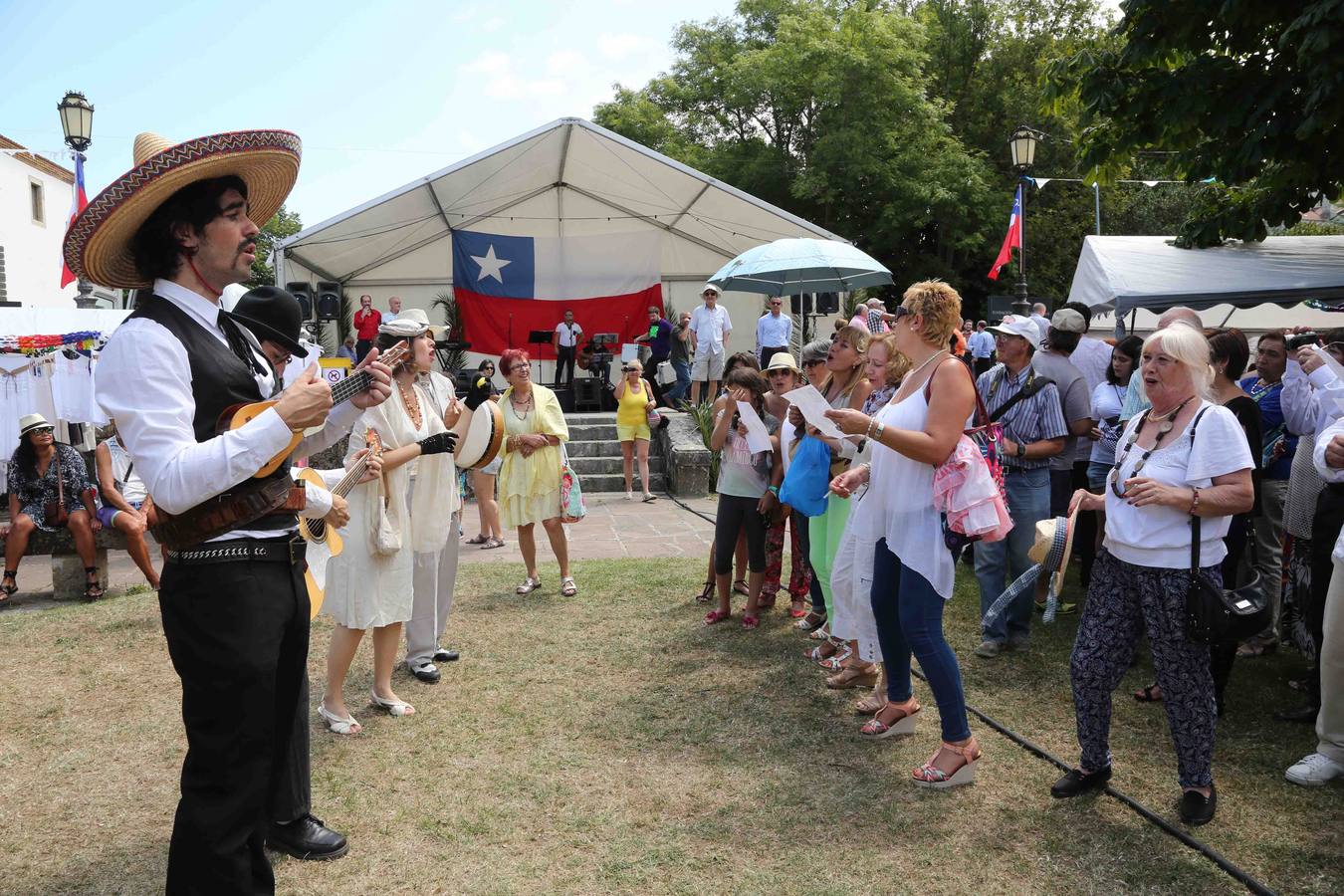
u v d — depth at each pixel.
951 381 3.55
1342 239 8.12
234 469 2.17
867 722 4.38
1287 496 4.76
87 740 4.33
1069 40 31.86
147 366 2.23
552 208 17.56
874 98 28.16
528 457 6.60
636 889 3.04
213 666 2.43
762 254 9.84
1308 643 4.61
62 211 29.77
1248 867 3.11
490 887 3.06
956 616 6.07
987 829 3.39
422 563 4.93
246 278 2.54
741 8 33.19
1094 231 31.12
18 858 3.29
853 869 3.13
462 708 4.64
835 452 5.05
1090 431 5.73
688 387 15.42
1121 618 3.51
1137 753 4.02
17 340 11.12
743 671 5.11
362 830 3.44
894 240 29.53
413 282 18.09
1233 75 6.39
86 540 7.71
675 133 33.53
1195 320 4.70
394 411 4.30
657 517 10.52
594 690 4.87
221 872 2.43
